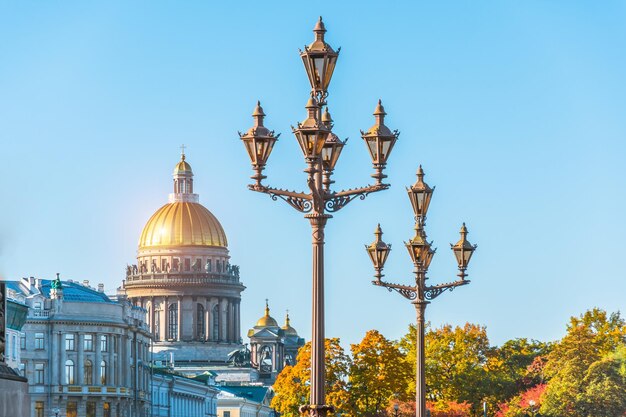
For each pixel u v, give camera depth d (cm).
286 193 5875
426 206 8706
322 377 5809
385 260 8294
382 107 6097
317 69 5734
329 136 6212
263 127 5844
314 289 5850
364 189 5928
